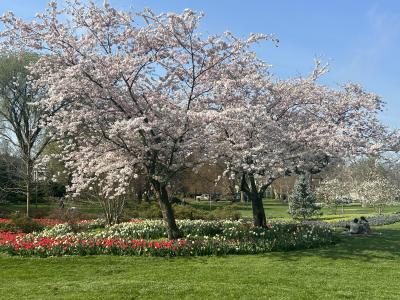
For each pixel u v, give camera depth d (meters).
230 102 15.61
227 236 15.01
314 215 32.19
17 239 14.59
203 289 8.71
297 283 9.31
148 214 26.47
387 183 36.88
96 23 13.57
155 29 13.70
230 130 14.77
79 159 14.95
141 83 14.34
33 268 11.23
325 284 9.28
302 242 14.14
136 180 22.19
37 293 8.59
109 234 15.22
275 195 71.50
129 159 14.23
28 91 31.14
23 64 30.69
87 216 24.05
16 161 31.67
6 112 33.81
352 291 8.71
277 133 14.43
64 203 26.42
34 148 33.66
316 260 12.10
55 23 13.60
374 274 10.40
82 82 13.21
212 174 34.09
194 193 54.41
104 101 13.86
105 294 8.41
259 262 11.72
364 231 18.50
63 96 12.91
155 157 14.21
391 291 8.77
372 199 36.16
